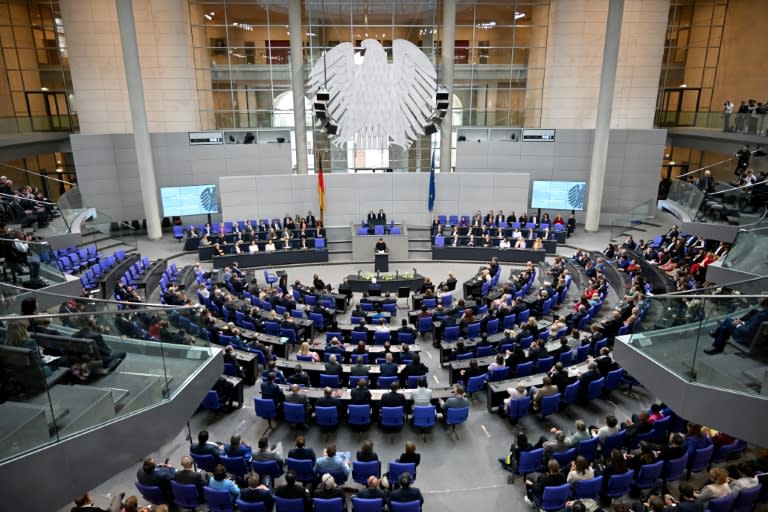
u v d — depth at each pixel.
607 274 18.27
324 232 22.52
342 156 26.78
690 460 7.93
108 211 25.12
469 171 26.50
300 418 9.42
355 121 23.91
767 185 13.95
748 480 6.87
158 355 7.36
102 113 25.78
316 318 14.50
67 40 24.75
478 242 22.09
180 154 25.03
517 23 26.23
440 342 13.27
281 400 9.73
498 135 26.80
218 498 7.12
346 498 8.03
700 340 7.21
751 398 6.64
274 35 25.97
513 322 13.92
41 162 27.88
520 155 26.14
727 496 6.62
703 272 14.68
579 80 26.48
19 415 5.42
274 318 13.79
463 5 25.86
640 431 8.51
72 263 16.78
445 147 25.67
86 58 25.05
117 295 14.59
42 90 26.47
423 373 10.34
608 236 24.59
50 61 26.19
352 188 24.14
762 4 24.36
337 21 25.34
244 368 11.34
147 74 25.56
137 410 6.90
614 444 8.32
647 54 26.09
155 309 7.44
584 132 25.41
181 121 26.31
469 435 9.66
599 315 15.31
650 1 25.38
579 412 10.30
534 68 26.81
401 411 9.25
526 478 8.12
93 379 6.29
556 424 9.94
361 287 17.86
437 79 25.33
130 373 6.84
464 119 27.28
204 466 8.11
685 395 7.39
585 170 25.84
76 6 24.44
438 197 24.62
